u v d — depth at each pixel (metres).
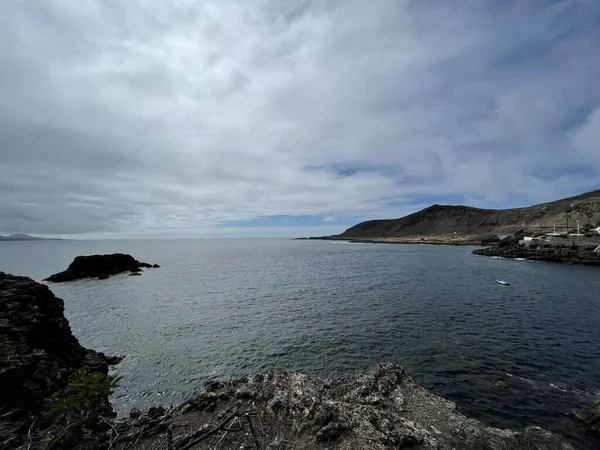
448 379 19.97
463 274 69.00
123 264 85.56
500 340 26.81
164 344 27.92
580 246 91.38
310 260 114.06
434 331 29.50
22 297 22.03
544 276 64.19
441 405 13.05
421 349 25.11
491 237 188.50
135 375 22.12
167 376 21.94
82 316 37.66
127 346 27.61
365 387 14.10
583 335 27.78
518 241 128.62
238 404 11.61
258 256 140.38
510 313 35.72
